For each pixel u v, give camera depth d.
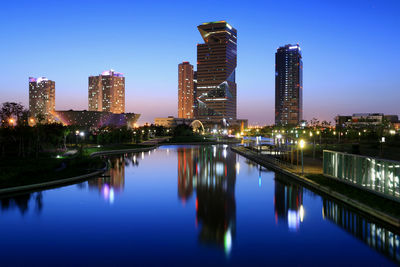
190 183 32.78
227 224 18.67
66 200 24.64
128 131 124.88
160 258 13.86
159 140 153.62
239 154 72.31
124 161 55.75
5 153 61.72
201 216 20.34
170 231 17.41
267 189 29.38
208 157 64.25
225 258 13.86
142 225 18.47
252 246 15.25
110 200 24.86
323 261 13.55
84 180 34.28
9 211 21.45
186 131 168.75
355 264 13.25
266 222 19.02
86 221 19.27
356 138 135.12
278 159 53.56
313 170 38.91
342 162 29.38
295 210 21.67
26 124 64.69
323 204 23.30
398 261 13.49
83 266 13.09
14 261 13.61
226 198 25.62
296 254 14.30
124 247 15.12
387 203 20.67
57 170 38.31
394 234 16.77
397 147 80.94
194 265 13.18
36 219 19.64
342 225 18.33
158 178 35.94
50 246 15.28
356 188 26.41
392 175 21.50
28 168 36.50
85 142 107.44
